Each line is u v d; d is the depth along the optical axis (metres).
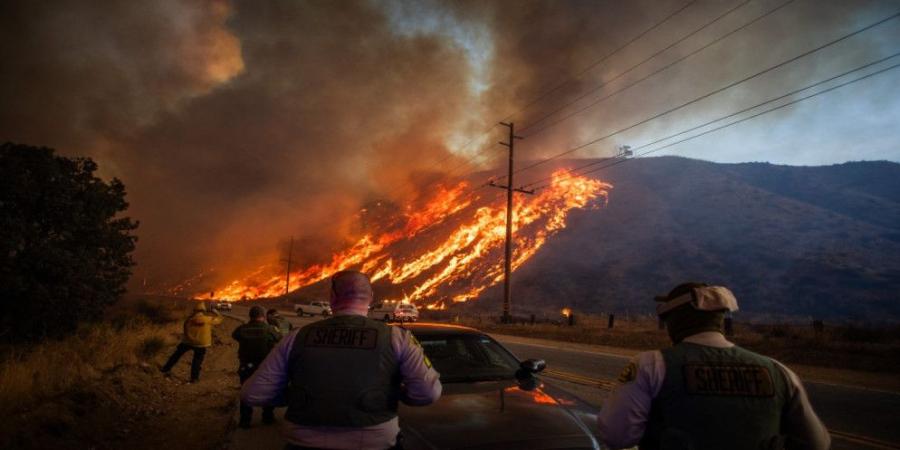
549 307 72.44
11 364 9.53
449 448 3.71
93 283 21.42
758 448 2.13
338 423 2.79
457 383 5.11
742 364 2.25
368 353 2.89
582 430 4.12
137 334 17.56
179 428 7.91
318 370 2.85
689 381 2.20
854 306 56.25
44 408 7.19
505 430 3.96
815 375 13.12
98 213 22.08
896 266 64.38
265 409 7.37
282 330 9.88
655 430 2.32
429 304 86.44
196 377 11.74
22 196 19.48
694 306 2.36
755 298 64.75
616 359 15.88
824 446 2.25
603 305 71.06
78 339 15.26
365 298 3.19
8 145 20.17
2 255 18.78
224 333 25.19
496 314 59.66
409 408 4.39
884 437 7.17
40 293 18.92
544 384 5.30
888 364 14.49
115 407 8.43
